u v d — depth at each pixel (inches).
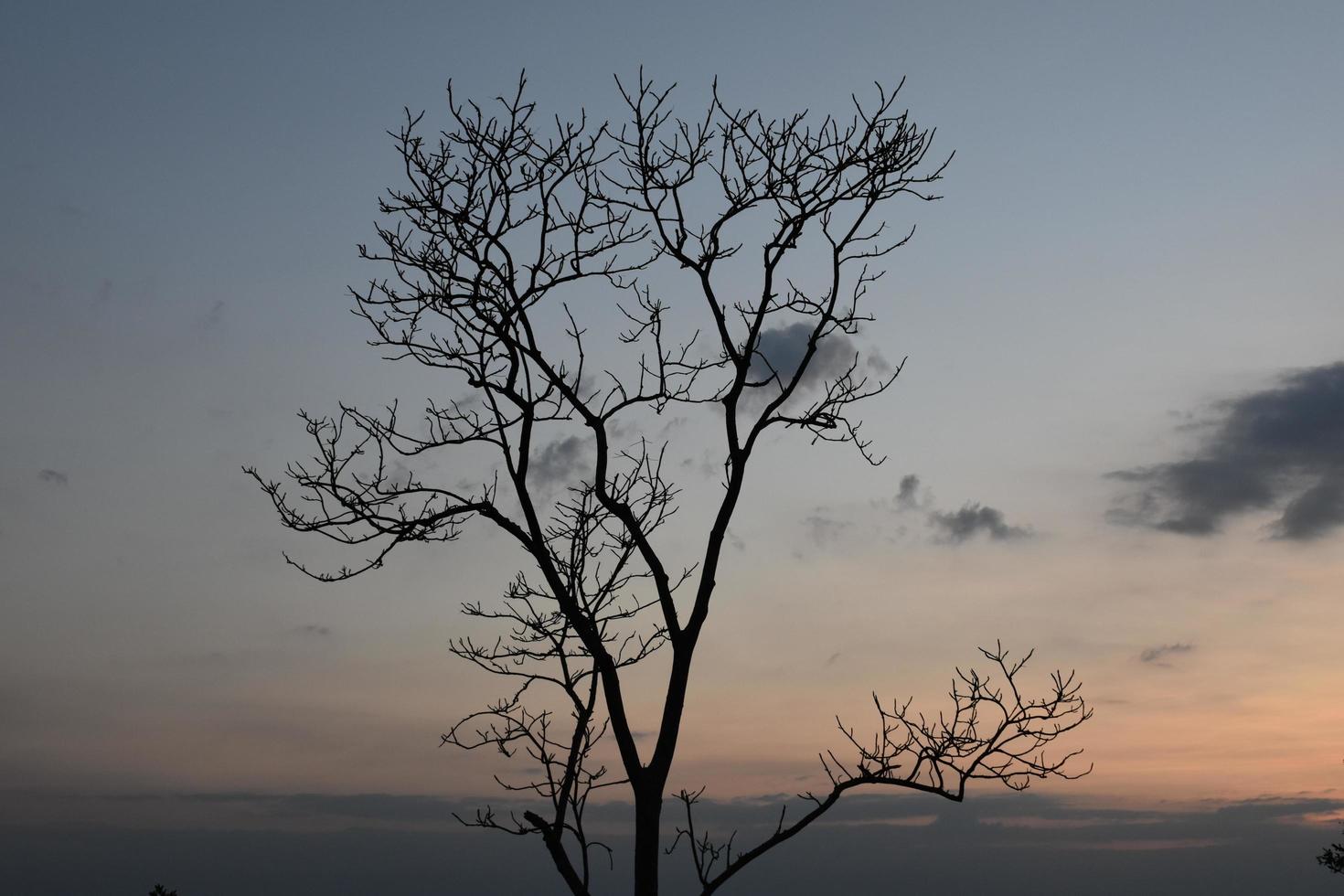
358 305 418.6
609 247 424.5
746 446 430.9
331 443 410.6
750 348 427.8
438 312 416.5
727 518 427.8
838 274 430.9
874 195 428.5
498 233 418.0
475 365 416.8
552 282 419.8
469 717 410.3
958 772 382.9
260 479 410.9
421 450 414.0
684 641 412.5
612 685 400.8
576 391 419.5
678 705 404.5
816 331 431.2
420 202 418.9
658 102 430.3
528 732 407.8
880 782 387.5
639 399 425.4
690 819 394.0
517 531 411.8
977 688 387.2
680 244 430.6
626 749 396.8
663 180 429.4
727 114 432.1
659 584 416.5
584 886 390.3
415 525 406.0
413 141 422.6
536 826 395.2
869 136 431.2
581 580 441.7
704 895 384.8
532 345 416.2
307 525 406.9
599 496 420.2
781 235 429.4
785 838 388.8
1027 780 375.9
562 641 427.5
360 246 422.3
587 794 401.7
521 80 421.4
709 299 429.7
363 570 409.7
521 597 437.7
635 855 386.6
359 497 407.8
